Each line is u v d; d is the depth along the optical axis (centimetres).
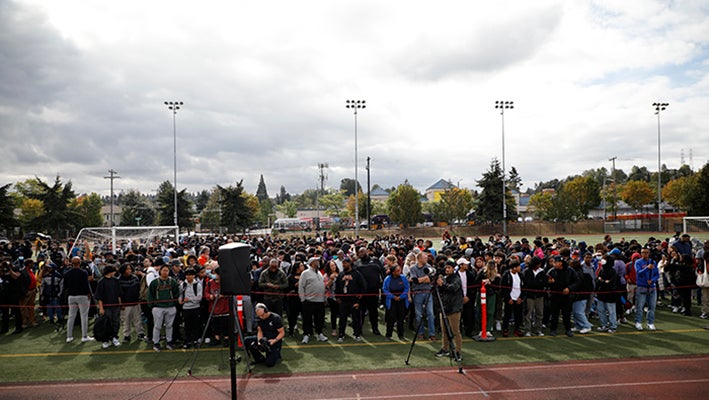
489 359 938
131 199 9731
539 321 1130
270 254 1521
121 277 1134
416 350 1016
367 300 1143
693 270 1331
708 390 773
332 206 8812
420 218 7306
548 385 796
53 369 909
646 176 13625
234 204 6488
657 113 5756
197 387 807
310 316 1089
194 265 1137
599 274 1173
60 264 1606
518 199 11762
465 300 1073
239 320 1051
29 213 6606
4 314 1220
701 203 5728
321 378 841
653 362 912
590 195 8562
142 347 1065
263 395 764
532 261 1117
